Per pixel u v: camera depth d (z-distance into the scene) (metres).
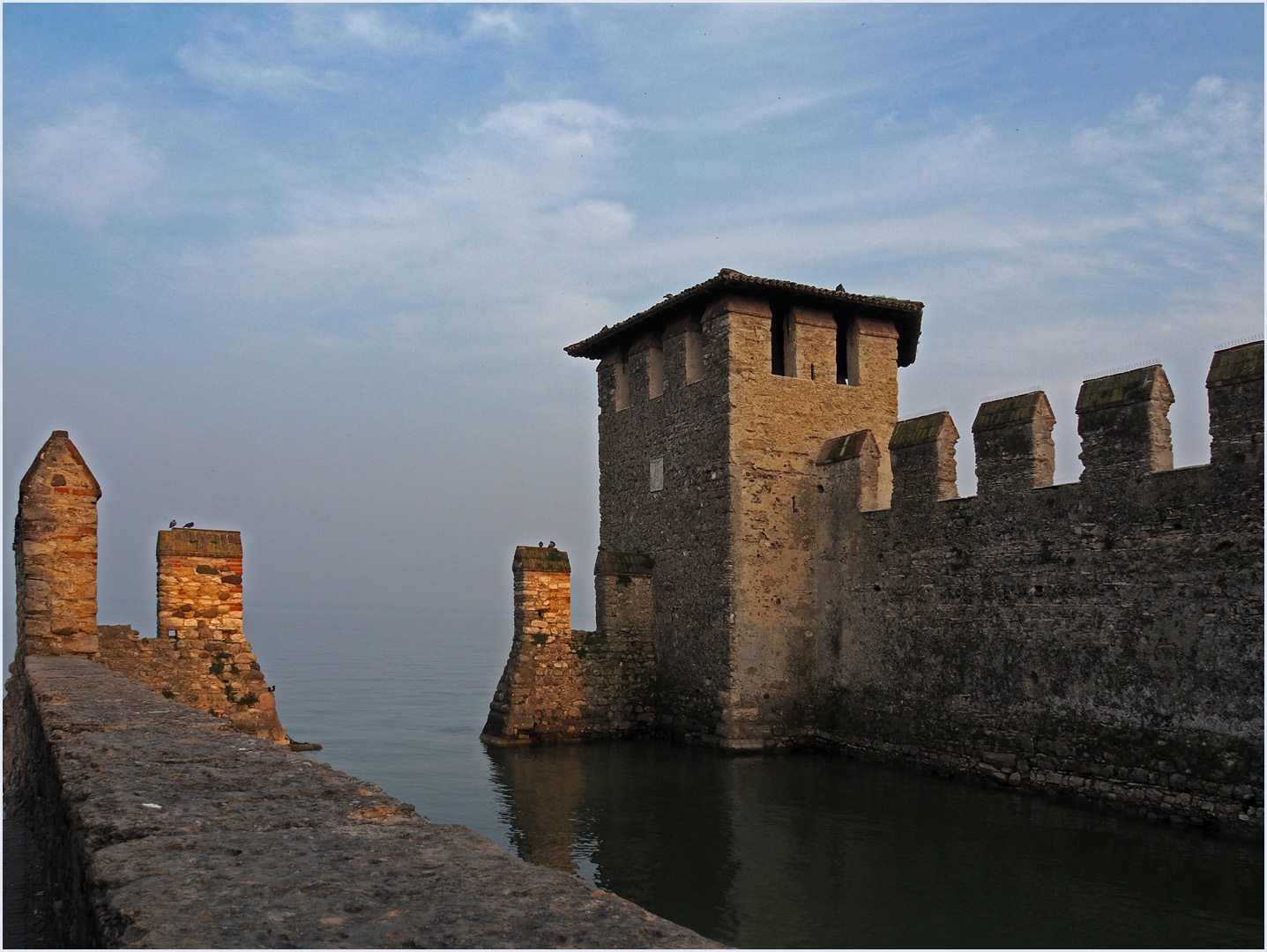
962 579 17.55
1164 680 13.99
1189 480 13.85
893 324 23.14
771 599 20.88
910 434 18.94
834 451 21.02
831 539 20.98
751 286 20.78
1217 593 13.38
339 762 19.23
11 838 9.91
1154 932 9.69
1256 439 13.03
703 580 21.47
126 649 15.48
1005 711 16.53
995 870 11.84
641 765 18.97
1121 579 14.73
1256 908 10.35
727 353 20.92
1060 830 13.59
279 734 16.38
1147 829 13.55
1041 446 16.44
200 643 16.12
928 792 16.31
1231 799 13.01
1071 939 9.52
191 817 4.65
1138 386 14.71
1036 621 16.06
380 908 3.41
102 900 3.56
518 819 14.63
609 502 25.42
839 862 12.27
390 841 4.29
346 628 147.12
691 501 22.00
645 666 23.09
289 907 3.38
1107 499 15.05
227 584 16.45
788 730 20.73
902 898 10.84
